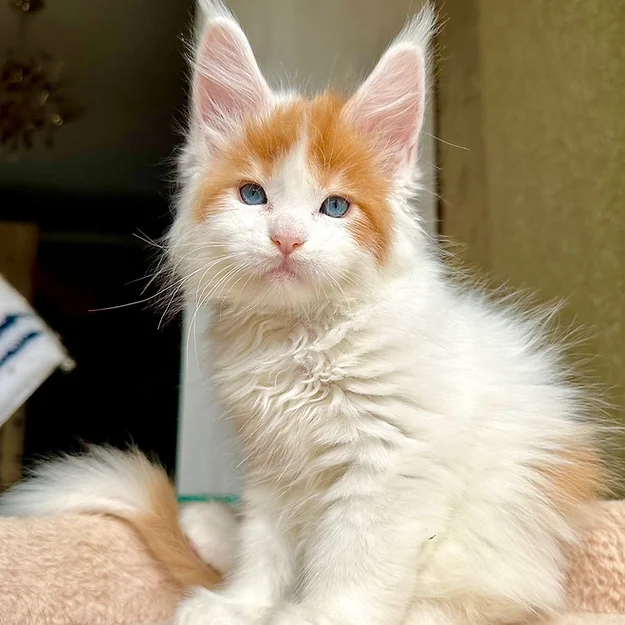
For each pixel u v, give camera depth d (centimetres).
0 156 72
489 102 42
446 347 24
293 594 24
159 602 26
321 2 47
